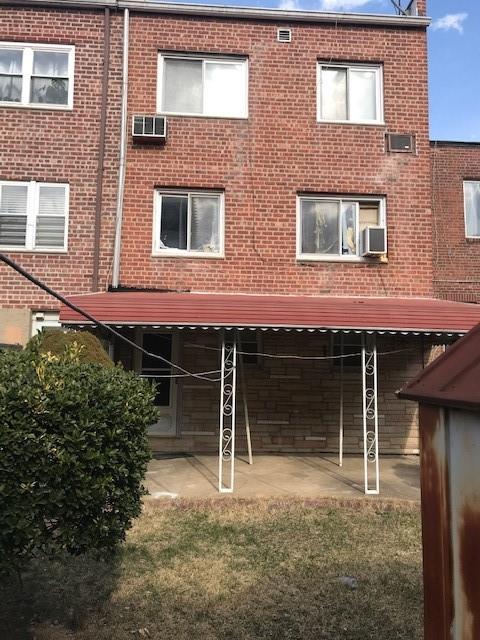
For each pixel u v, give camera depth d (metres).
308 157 11.72
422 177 11.91
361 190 11.73
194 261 11.32
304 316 8.90
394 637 4.11
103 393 3.59
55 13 11.50
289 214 11.57
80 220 11.16
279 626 4.27
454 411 2.40
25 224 11.09
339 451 10.91
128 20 11.60
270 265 11.45
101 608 4.50
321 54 11.95
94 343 8.11
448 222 13.33
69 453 3.32
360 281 11.61
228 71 11.89
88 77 11.45
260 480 8.85
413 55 12.15
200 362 11.37
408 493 8.03
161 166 11.41
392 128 11.96
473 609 2.24
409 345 11.66
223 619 4.37
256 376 11.41
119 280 11.10
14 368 3.46
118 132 11.40
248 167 11.59
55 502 3.25
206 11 11.67
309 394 11.46
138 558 5.57
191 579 5.09
